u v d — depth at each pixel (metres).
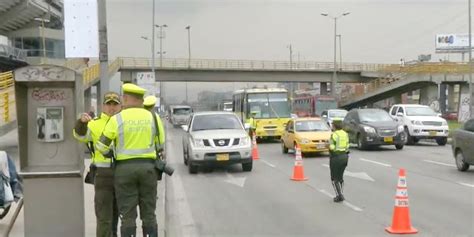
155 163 6.43
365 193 12.66
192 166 17.30
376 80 76.62
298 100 66.50
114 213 7.12
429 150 24.55
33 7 67.31
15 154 20.09
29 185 6.80
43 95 6.90
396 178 15.15
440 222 9.31
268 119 33.19
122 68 74.69
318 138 22.00
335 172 11.62
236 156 17.22
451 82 62.34
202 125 18.52
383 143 24.22
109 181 6.79
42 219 6.81
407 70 68.25
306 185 14.31
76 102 6.86
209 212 10.77
